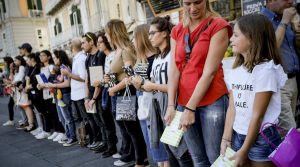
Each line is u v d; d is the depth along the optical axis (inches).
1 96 631.2
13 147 201.6
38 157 172.1
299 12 117.7
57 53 186.7
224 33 69.9
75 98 168.6
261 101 62.2
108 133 153.1
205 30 71.1
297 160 57.7
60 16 852.6
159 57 96.0
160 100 92.6
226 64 130.0
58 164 155.7
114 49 131.1
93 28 600.4
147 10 363.9
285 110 99.8
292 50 104.2
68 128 190.9
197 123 76.5
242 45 65.6
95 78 142.2
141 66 105.4
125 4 461.4
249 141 63.5
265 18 65.4
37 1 1116.5
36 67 214.2
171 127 78.7
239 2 195.0
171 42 81.7
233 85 69.4
